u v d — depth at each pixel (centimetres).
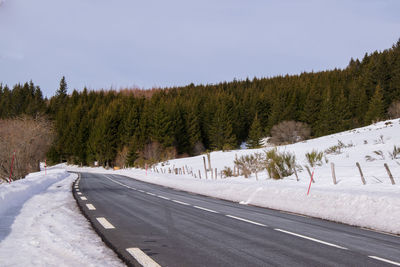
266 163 2091
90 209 866
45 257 409
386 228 663
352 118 8600
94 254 424
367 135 3294
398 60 8225
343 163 1900
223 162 3619
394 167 1480
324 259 435
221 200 1212
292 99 9494
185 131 8738
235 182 1719
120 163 6900
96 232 570
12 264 379
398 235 622
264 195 1145
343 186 1222
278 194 1100
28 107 10456
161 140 7781
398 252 485
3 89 13512
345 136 3756
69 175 3462
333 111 8012
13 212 764
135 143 7062
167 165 4516
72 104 11875
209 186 1578
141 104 9800
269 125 8944
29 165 3656
